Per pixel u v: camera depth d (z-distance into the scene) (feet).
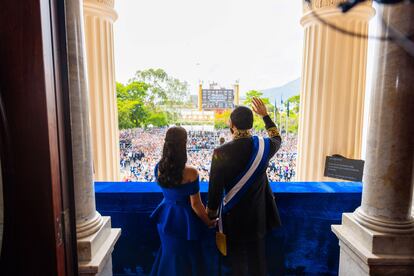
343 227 6.45
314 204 7.04
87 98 5.31
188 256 6.01
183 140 5.48
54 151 3.98
